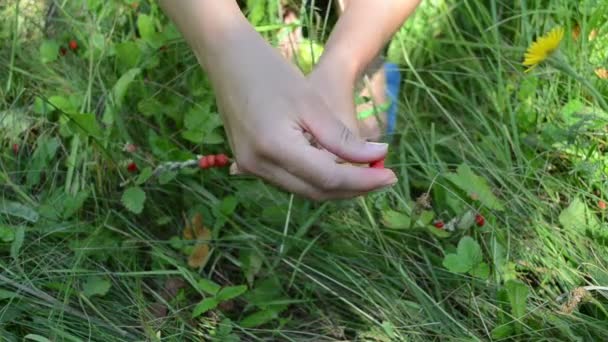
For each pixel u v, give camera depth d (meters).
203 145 1.01
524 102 1.05
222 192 0.99
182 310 0.88
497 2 1.17
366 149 0.73
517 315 0.84
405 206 0.95
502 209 0.92
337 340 0.88
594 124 0.98
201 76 1.03
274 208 0.94
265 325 0.89
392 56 1.11
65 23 1.12
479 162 1.01
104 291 0.86
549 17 1.13
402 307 0.88
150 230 0.96
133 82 1.03
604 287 0.84
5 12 1.13
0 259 0.90
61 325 0.84
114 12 1.11
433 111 1.09
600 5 1.09
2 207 0.94
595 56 1.08
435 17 1.13
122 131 0.99
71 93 1.05
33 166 0.98
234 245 0.93
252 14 1.07
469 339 0.85
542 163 1.00
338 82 0.81
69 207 0.93
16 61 1.09
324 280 0.91
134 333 0.86
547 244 0.92
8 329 0.84
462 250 0.87
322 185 0.74
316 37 1.09
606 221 0.94
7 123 1.02
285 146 0.73
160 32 1.04
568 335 0.84
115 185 0.97
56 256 0.91
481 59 1.12
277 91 0.74
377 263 0.92
